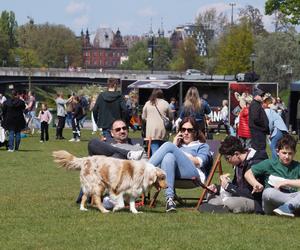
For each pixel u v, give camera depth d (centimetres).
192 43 15312
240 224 1241
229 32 12744
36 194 1664
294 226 1227
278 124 2275
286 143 1331
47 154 2933
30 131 4381
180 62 15575
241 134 2689
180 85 5422
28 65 15838
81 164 1342
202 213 1360
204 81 5394
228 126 4959
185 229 1196
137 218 1290
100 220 1266
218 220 1279
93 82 14050
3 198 1573
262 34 13412
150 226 1217
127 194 1330
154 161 1401
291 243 1096
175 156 1408
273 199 1313
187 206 1479
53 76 13938
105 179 1327
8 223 1241
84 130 5034
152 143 2178
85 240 1102
